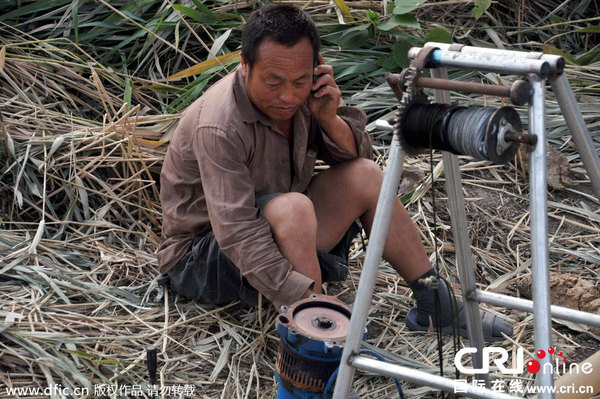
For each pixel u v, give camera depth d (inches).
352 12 169.2
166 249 113.3
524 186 149.3
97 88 139.8
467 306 89.7
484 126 68.4
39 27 159.2
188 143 107.0
